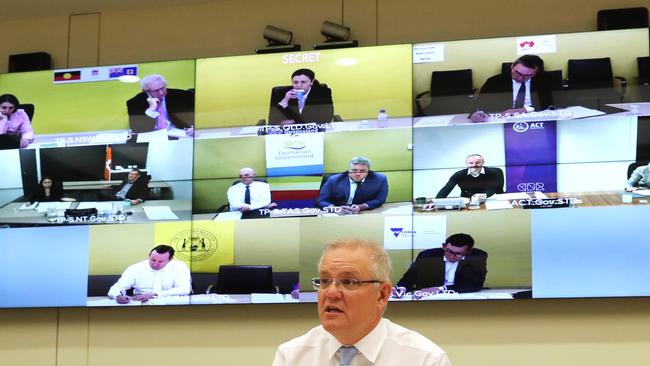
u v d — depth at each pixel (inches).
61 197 174.2
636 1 165.5
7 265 173.2
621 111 156.3
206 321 169.2
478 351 157.6
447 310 160.2
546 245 154.3
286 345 84.8
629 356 152.3
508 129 160.1
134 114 175.0
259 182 167.2
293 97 169.3
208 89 173.0
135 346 170.9
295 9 179.5
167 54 183.3
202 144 171.0
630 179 153.6
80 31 188.5
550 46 161.6
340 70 168.7
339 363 80.7
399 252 159.2
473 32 170.9
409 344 80.8
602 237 152.6
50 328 175.2
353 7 176.9
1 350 175.9
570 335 155.0
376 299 79.0
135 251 169.3
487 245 156.3
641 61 157.5
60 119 177.6
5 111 179.6
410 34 173.5
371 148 164.4
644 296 150.9
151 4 185.5
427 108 163.8
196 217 168.2
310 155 166.4
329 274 78.9
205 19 183.3
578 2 167.8
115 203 172.1
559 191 155.8
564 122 158.1
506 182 158.1
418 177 161.6
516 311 157.6
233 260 164.9
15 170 177.0
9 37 191.2
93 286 169.3
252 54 175.0
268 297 162.1
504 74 162.2
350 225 161.9
